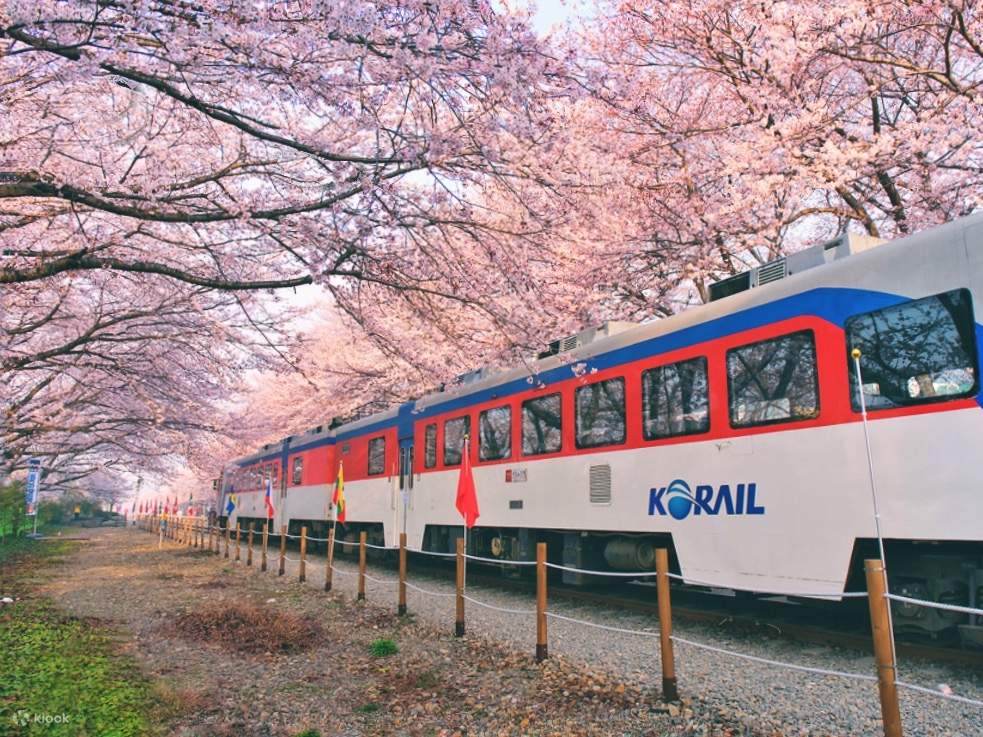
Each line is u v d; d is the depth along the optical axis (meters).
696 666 5.96
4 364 11.05
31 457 22.41
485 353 8.05
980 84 9.54
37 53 6.24
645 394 8.50
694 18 11.24
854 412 6.14
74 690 5.56
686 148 12.13
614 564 9.35
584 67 5.59
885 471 5.84
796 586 6.46
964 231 5.61
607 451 8.96
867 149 10.14
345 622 8.57
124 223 9.94
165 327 14.35
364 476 16.38
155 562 18.09
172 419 18.38
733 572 7.09
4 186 5.54
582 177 7.08
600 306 13.61
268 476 24.20
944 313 5.62
